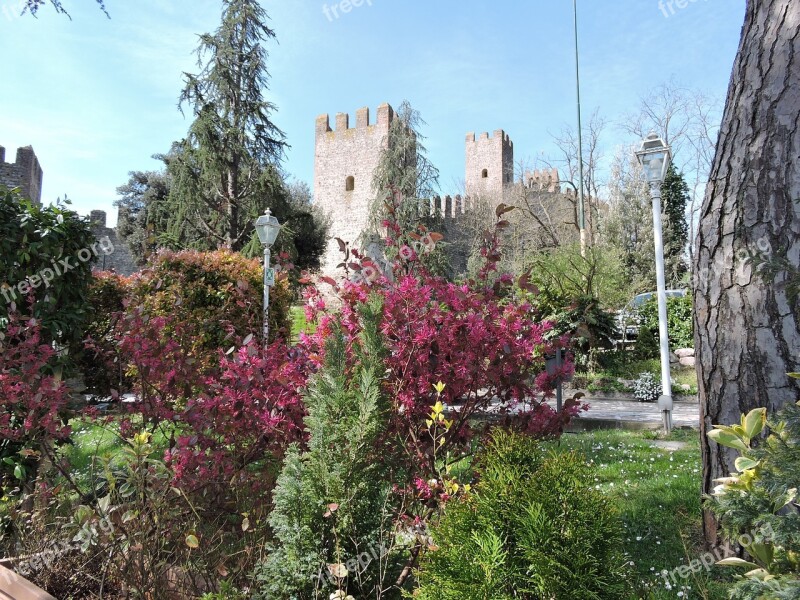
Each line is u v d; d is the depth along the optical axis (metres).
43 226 4.80
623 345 14.66
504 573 2.07
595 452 6.51
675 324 14.39
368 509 2.64
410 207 22.64
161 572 2.70
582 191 21.67
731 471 3.22
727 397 3.22
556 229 29.53
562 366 3.77
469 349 3.38
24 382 3.42
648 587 2.99
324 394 2.72
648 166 7.85
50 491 3.14
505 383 3.45
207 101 18.70
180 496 3.04
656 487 4.77
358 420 2.63
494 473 2.30
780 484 1.75
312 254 30.05
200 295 9.03
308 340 3.53
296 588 2.45
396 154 24.48
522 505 2.12
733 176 3.25
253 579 2.69
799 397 2.98
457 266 34.16
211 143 18.31
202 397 3.29
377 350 2.89
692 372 13.18
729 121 3.33
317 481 2.57
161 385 3.54
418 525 2.80
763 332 3.09
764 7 3.22
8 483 3.96
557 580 1.95
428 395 3.36
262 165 19.81
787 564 1.96
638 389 11.99
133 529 2.71
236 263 9.73
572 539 2.03
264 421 3.24
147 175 39.47
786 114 3.08
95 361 6.02
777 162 3.09
